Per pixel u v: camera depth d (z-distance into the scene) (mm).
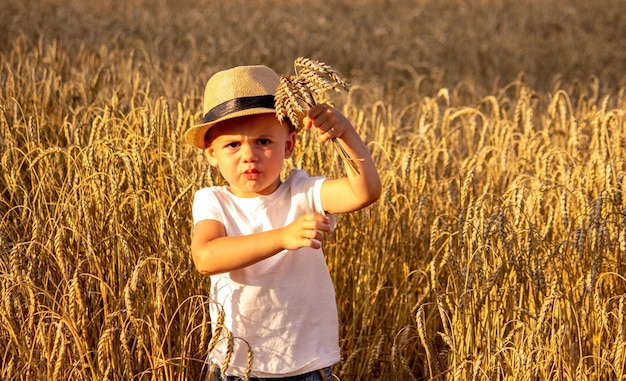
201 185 4242
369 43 17750
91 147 4391
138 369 3764
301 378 3322
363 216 4852
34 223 4008
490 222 3988
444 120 6688
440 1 24891
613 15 21766
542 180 5074
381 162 5805
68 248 4102
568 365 3945
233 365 3326
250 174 3201
